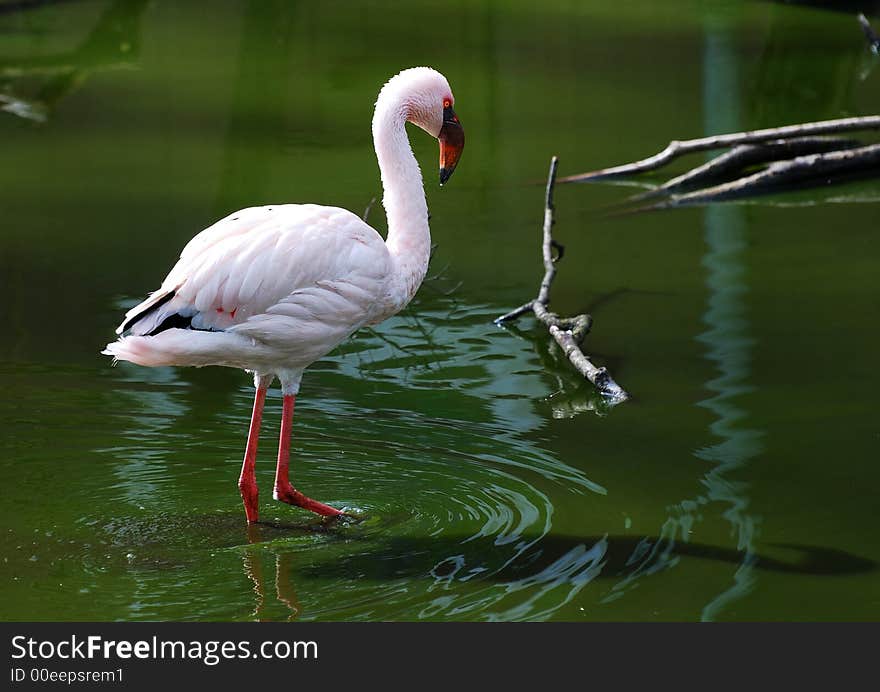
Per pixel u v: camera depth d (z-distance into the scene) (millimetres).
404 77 8992
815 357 11672
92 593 7590
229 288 7906
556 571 7898
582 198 16766
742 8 28219
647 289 13547
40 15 26312
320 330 8258
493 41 25453
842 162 17422
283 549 8180
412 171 8867
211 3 27953
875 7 27984
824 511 8766
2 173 17266
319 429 10047
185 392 10719
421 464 9445
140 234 15016
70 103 20703
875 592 7734
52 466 9227
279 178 17188
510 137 19547
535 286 13711
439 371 11453
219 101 21031
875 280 13711
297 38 25344
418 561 8023
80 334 11984
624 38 25672
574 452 9703
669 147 17312
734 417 10391
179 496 8898
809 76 22781
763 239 15148
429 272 14086
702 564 8023
